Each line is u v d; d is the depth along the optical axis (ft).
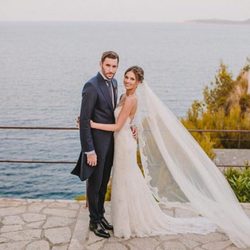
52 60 521.65
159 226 12.80
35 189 106.83
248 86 45.98
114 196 12.21
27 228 12.67
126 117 11.51
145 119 12.16
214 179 12.67
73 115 198.29
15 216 13.44
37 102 234.17
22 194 104.83
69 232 12.50
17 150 145.79
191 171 12.55
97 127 11.43
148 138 12.34
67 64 465.88
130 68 11.50
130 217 12.28
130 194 12.15
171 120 12.39
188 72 367.45
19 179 115.24
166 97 242.78
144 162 12.41
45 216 13.50
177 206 12.87
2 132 169.37
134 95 11.75
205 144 28.43
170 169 12.31
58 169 122.93
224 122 41.37
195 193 12.50
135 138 12.26
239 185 17.54
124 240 12.11
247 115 43.50
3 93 268.21
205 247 11.79
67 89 285.84
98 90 11.23
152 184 12.67
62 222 13.11
